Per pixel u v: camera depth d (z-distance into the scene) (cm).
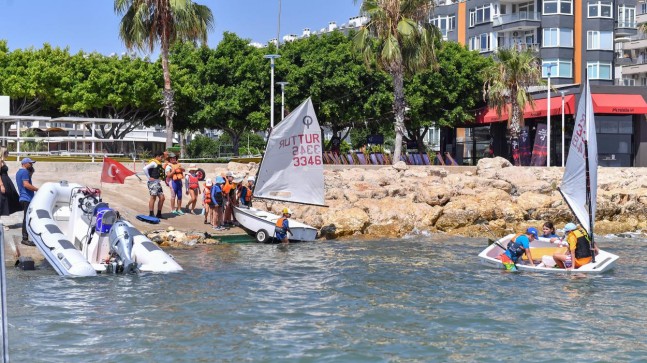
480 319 1469
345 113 5419
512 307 1572
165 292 1669
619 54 7931
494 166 3906
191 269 1975
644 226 3159
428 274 1955
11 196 2078
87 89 5109
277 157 2666
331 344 1290
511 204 3177
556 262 2020
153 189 2614
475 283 1828
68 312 1469
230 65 5222
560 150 5353
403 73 4444
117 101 5072
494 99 4938
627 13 7700
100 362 1173
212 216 2648
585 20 6738
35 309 1484
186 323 1411
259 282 1816
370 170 3816
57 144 4178
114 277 1823
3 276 836
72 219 2014
